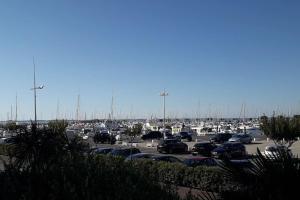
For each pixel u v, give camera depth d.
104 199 7.04
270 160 6.51
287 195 6.13
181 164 24.33
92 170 8.04
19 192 7.63
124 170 8.16
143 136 73.88
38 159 10.32
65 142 12.91
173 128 104.12
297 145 55.69
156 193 7.47
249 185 6.48
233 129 101.38
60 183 7.63
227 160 7.03
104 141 65.75
